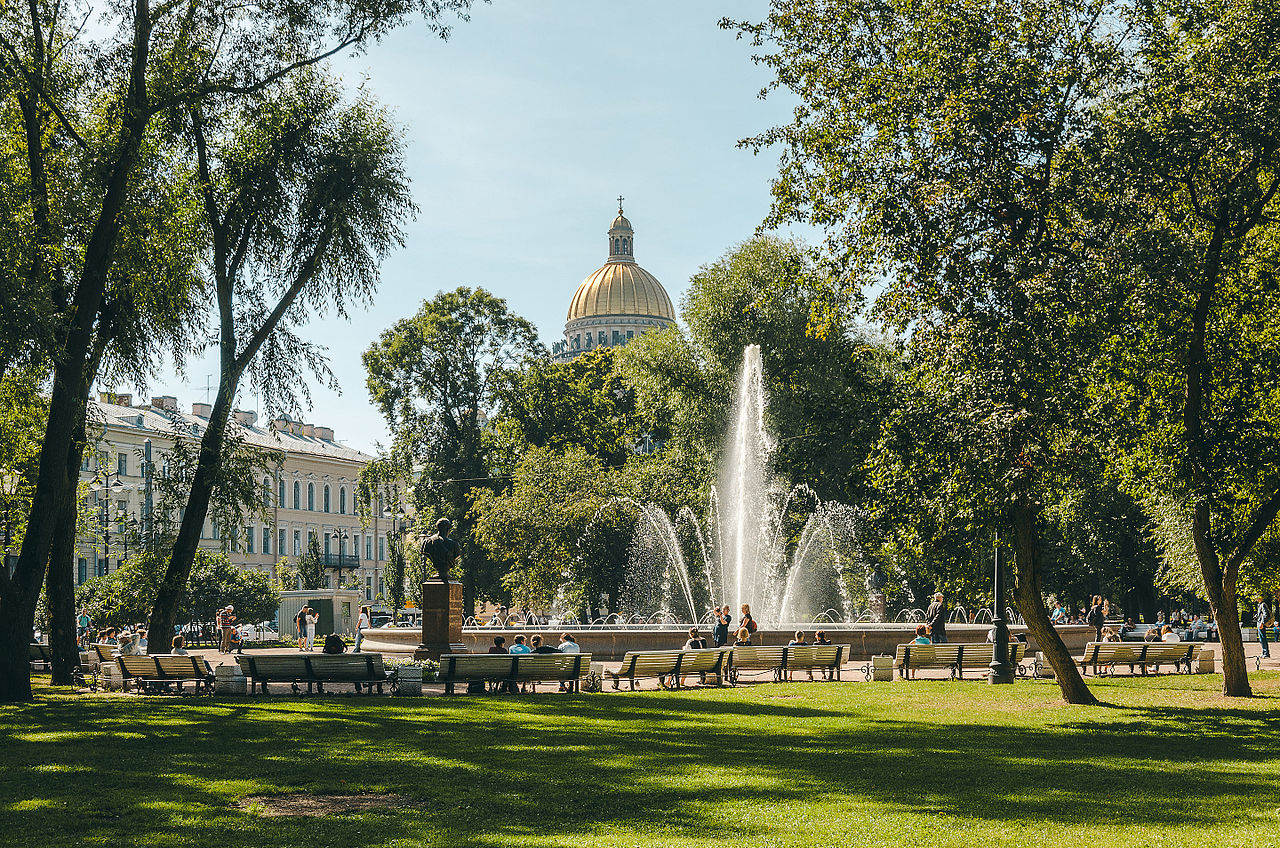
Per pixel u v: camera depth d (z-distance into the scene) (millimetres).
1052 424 18250
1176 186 20750
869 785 12453
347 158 27781
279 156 27609
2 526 31641
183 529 27766
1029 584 21188
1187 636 46156
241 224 28188
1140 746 15672
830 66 21172
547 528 55281
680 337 54594
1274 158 19938
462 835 10102
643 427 78438
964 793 12000
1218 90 19406
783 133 21688
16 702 21438
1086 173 19281
